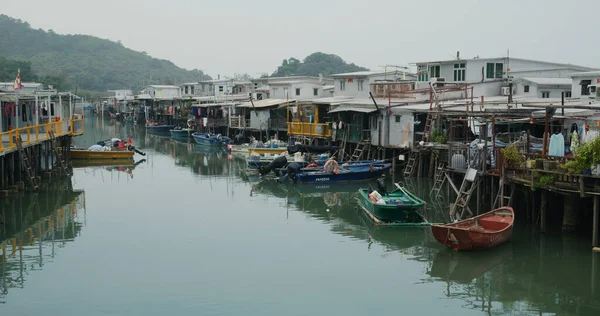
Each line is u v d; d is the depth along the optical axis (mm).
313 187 36531
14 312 16797
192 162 49750
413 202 26188
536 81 42375
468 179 25609
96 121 112125
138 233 25031
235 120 64625
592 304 17266
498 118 27625
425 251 22312
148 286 18766
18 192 32875
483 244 21094
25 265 20859
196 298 17812
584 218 24375
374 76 54969
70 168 43250
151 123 86500
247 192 35000
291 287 18703
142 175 41844
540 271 19766
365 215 28547
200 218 27828
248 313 16750
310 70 153375
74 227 26094
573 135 23641
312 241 23828
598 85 35344
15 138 31672
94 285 18875
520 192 26312
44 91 40469
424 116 39000
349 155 44375
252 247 22969
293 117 56438
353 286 18797
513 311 16875
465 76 47250
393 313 16766
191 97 84625
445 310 16984
